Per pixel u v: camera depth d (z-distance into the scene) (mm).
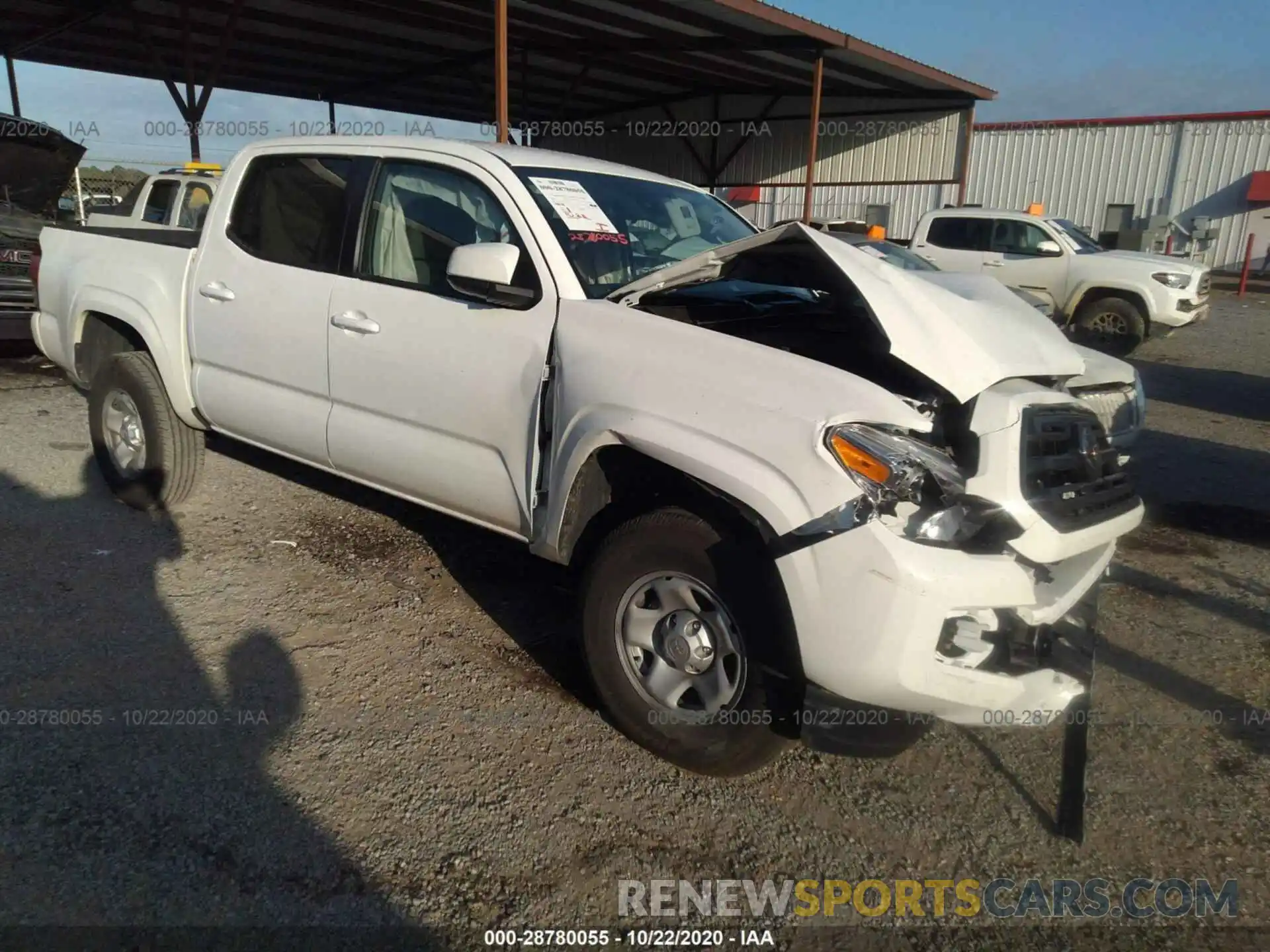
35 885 2508
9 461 5863
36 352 9594
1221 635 4395
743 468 2742
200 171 9883
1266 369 12164
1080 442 2988
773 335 3557
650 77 17688
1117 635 4367
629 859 2770
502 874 2678
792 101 18781
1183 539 5684
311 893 2559
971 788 3199
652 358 3033
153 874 2580
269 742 3184
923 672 2594
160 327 4754
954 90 16328
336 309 4035
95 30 14609
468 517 3830
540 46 14922
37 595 4109
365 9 12992
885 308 2932
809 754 3348
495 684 3648
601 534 3387
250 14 13500
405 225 3941
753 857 2818
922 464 2645
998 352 3012
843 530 2582
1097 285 12398
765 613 2828
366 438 4008
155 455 4926
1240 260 24609
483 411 3564
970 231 13461
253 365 4418
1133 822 3055
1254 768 3361
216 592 4250
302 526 5070
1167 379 11242
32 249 8992
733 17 12656
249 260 4422
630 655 3195
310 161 4332
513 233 3594
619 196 4090
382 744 3223
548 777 3102
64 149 11055
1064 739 3416
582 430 3158
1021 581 2701
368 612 4168
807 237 3105
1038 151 26375
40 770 2961
